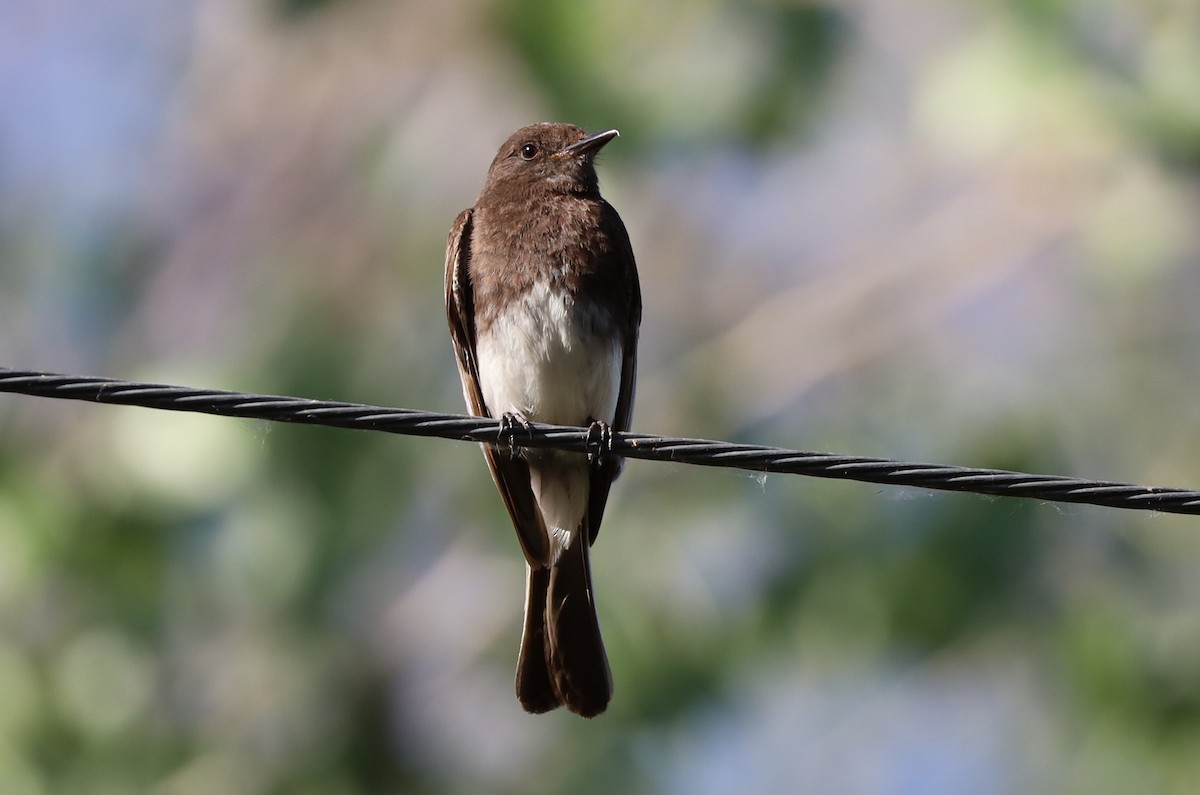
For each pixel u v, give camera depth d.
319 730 14.08
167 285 17.84
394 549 14.70
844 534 13.95
